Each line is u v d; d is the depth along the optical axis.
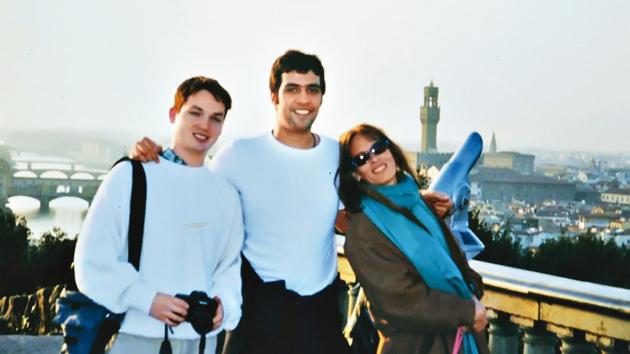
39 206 158.50
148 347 2.28
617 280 39.28
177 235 2.28
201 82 2.38
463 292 2.41
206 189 2.37
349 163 2.56
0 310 6.53
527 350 3.02
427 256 2.39
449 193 2.76
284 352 2.59
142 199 2.23
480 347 2.47
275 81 2.69
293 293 2.62
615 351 2.70
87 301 2.28
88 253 2.18
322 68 2.71
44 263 48.50
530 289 2.94
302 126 2.66
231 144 2.69
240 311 2.43
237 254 2.49
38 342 4.17
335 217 2.73
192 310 2.21
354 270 2.49
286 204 2.65
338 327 2.74
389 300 2.40
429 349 2.43
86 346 2.22
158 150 2.33
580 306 2.79
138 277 2.20
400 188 2.49
